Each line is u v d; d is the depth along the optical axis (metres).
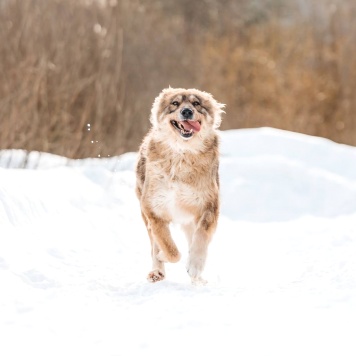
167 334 6.55
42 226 11.34
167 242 9.55
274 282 9.37
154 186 9.59
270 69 38.25
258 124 36.53
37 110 20.73
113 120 25.50
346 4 40.06
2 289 8.00
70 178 15.09
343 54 38.44
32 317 7.14
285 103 37.44
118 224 13.46
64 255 10.19
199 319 7.04
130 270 10.08
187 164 9.49
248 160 19.91
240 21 41.12
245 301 7.91
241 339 6.40
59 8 25.61
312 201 18.11
